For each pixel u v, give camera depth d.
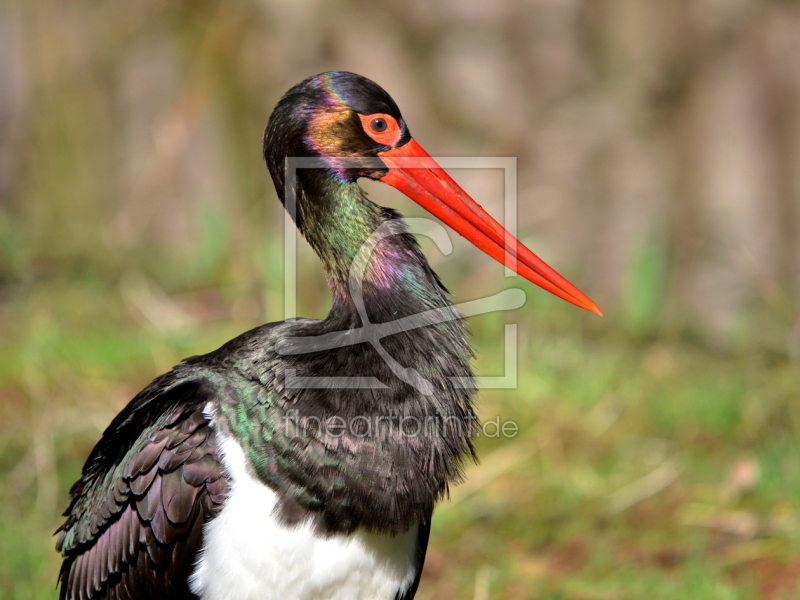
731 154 13.21
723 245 13.03
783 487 9.19
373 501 5.69
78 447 9.85
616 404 10.62
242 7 14.90
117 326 12.34
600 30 13.88
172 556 5.88
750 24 13.20
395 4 14.45
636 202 13.52
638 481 9.55
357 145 6.23
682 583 8.05
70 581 6.54
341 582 5.80
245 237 14.09
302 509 5.66
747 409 10.30
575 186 13.79
